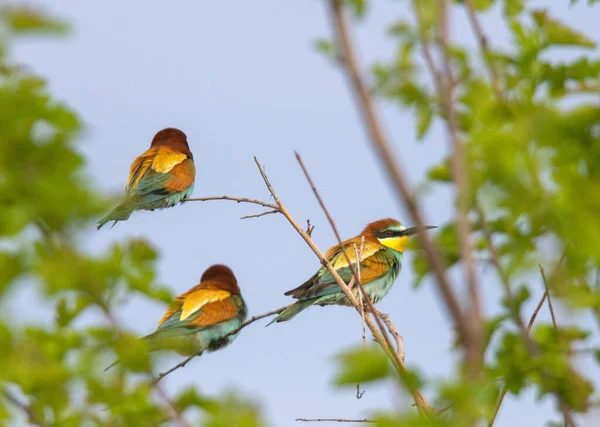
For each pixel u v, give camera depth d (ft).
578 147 21.49
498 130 21.59
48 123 22.47
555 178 21.42
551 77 26.30
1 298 22.15
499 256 24.30
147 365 25.57
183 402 25.05
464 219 18.34
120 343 25.32
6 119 22.16
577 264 22.84
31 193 21.67
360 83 16.31
